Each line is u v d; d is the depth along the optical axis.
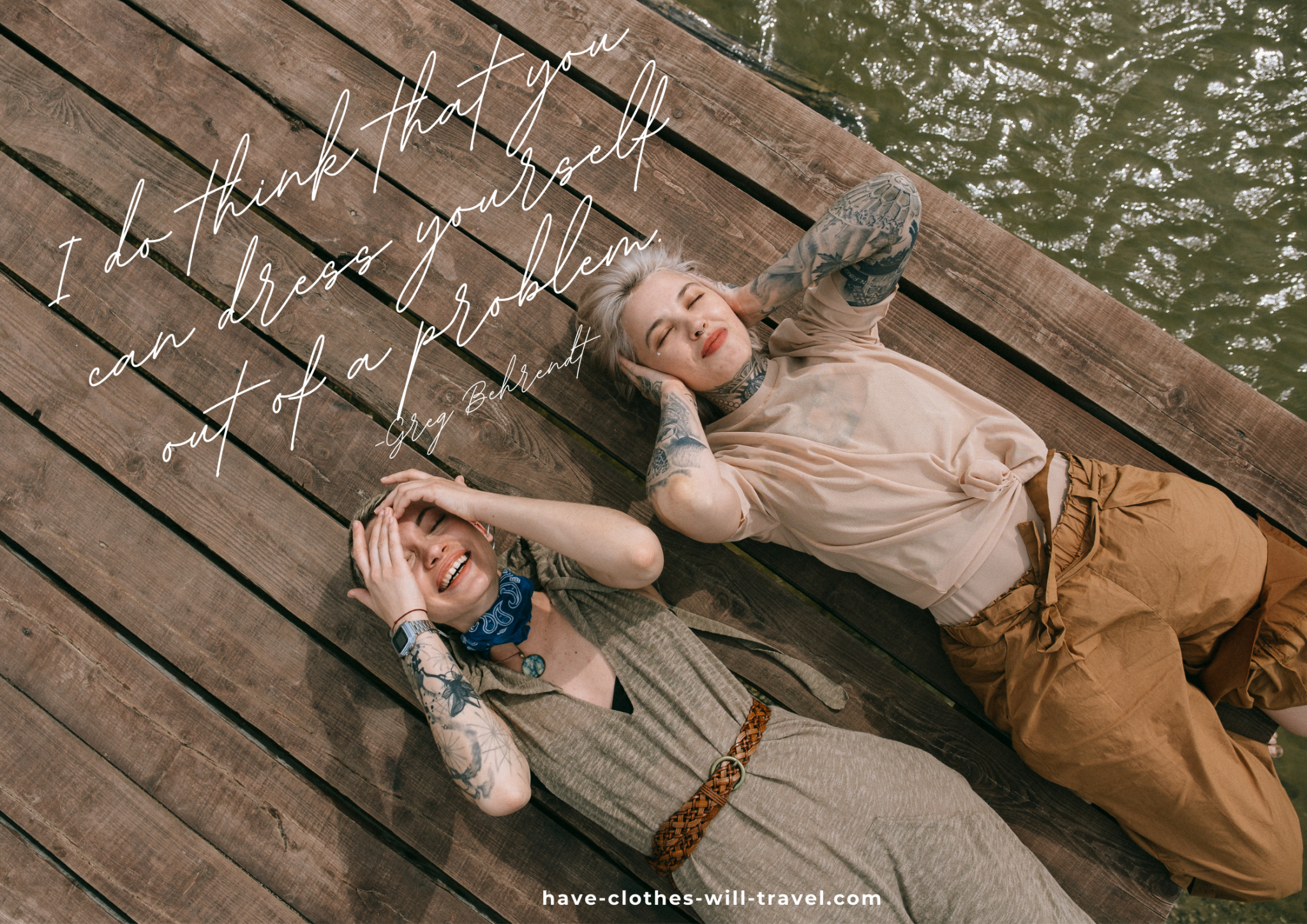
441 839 1.95
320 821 1.97
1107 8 2.39
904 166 2.34
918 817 1.58
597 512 1.57
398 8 2.12
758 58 2.43
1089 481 1.69
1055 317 1.98
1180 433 1.95
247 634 2.00
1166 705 1.62
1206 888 1.77
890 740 1.79
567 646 1.67
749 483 1.72
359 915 1.94
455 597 1.58
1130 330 1.97
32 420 2.15
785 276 1.66
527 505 1.59
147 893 1.95
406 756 1.96
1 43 2.16
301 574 2.00
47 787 1.99
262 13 2.13
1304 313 2.25
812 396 1.74
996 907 1.54
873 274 1.65
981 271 2.00
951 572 1.68
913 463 1.65
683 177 2.07
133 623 2.01
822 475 1.67
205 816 1.97
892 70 2.41
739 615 1.98
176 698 2.00
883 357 1.76
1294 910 2.03
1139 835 1.77
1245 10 2.36
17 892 1.97
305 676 1.98
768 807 1.56
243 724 2.09
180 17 2.14
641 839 1.61
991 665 1.73
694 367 1.69
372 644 1.97
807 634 1.97
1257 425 1.94
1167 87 2.36
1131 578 1.62
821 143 2.04
